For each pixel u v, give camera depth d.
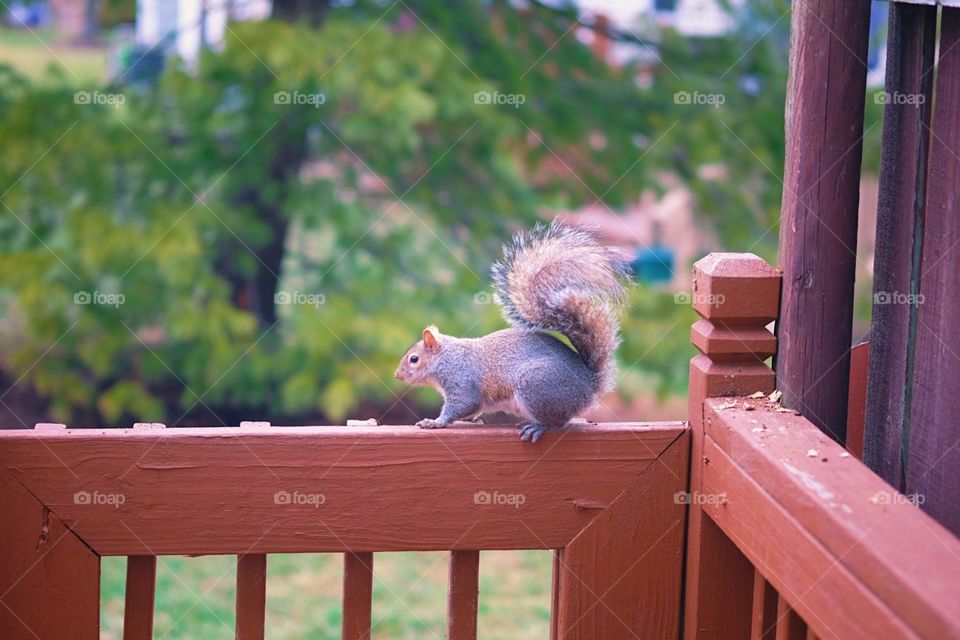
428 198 8.92
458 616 2.80
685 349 8.67
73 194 8.60
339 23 8.14
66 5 12.15
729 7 9.36
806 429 2.53
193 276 8.25
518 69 8.91
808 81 2.74
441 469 2.71
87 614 2.63
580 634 2.83
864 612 1.90
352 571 2.75
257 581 2.70
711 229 9.42
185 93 8.18
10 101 8.59
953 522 2.62
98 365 8.53
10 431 2.61
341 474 2.68
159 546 2.64
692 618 2.81
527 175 9.91
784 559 2.24
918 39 2.80
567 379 3.24
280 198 8.94
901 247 2.88
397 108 7.75
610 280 3.32
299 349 8.43
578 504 2.78
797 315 2.77
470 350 3.46
